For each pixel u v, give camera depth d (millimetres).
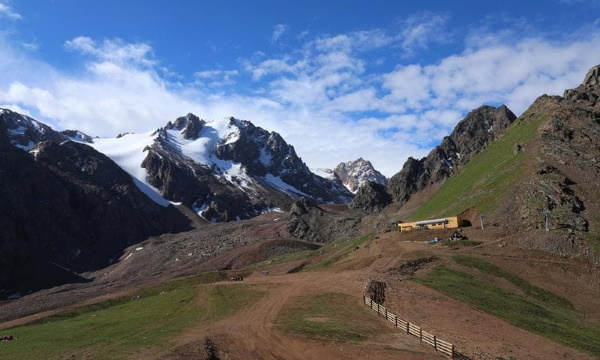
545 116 146625
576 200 98562
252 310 59969
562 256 83125
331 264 108000
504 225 99750
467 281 69562
